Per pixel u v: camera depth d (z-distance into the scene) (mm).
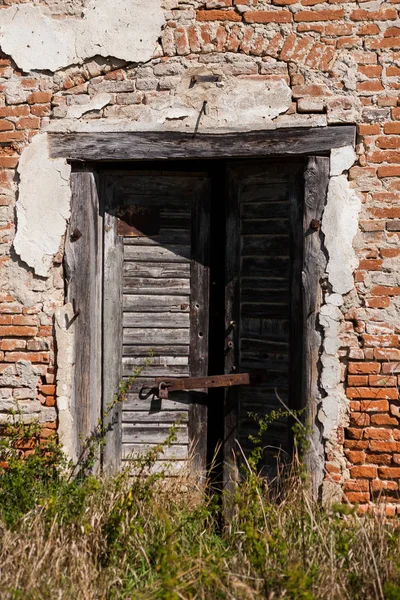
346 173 4664
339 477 4680
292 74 4684
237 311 5066
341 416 4680
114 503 4234
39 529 3941
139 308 5094
